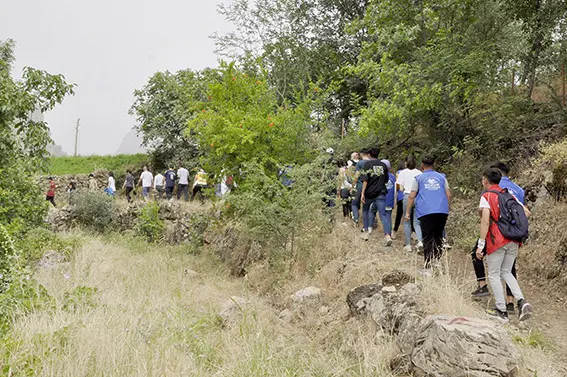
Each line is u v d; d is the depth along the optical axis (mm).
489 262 5812
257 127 10727
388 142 14297
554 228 7824
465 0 11977
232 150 10352
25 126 9789
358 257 8305
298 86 20031
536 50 12250
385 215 9211
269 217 9180
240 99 11523
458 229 9836
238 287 9336
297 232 9281
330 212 9781
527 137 10602
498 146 11164
